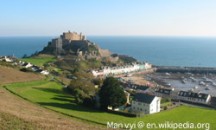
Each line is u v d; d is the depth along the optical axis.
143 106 117.38
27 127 56.84
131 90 173.62
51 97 126.50
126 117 103.75
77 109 108.69
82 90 142.50
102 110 113.12
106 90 115.00
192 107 128.38
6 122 57.22
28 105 96.88
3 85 136.25
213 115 112.94
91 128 72.94
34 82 156.50
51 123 67.06
